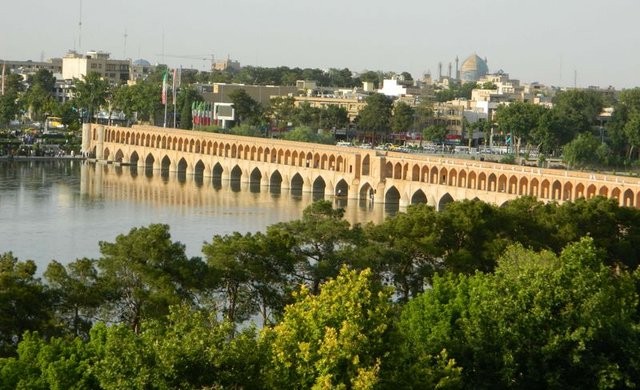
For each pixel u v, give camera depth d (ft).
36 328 590.14
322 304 480.64
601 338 550.77
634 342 549.13
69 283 631.15
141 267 645.10
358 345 451.94
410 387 461.37
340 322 470.80
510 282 583.17
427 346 536.42
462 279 626.23
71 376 471.62
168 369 426.92
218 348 444.96
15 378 485.56
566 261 645.10
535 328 544.21
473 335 544.62
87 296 628.28
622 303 595.88
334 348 448.24
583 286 566.77
